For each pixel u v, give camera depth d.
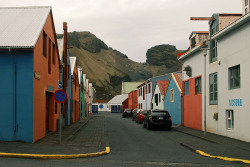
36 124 13.15
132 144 13.75
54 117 17.73
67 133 17.34
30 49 12.40
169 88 30.00
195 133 18.28
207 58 19.11
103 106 101.19
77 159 9.35
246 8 15.42
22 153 9.46
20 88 12.53
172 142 14.59
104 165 8.36
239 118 14.45
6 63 12.49
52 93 17.44
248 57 13.48
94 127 24.11
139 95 54.75
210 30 18.83
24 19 14.77
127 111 48.16
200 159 9.70
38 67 13.44
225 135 16.19
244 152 10.98
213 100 18.11
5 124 12.40
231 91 15.38
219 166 8.48
